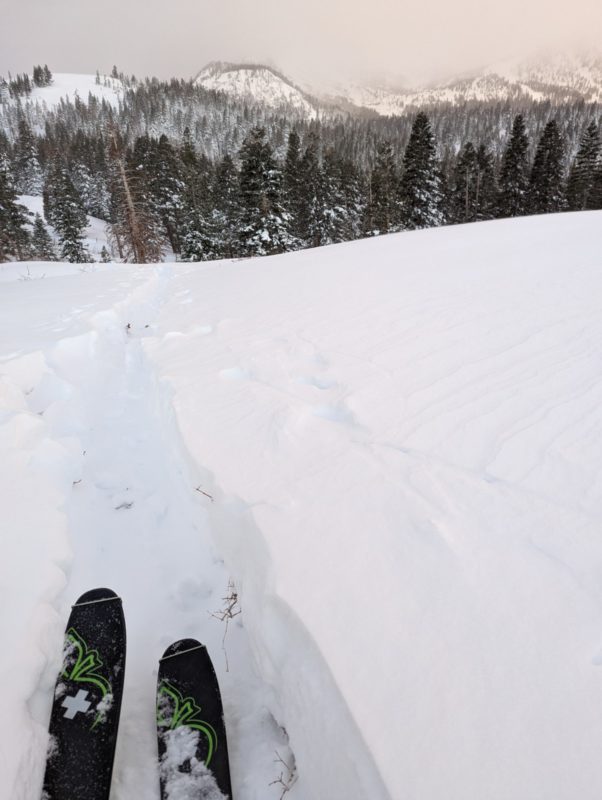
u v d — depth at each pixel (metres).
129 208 25.45
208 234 30.84
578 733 1.08
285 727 1.43
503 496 1.89
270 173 25.41
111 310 5.86
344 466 2.19
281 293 6.30
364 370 3.25
